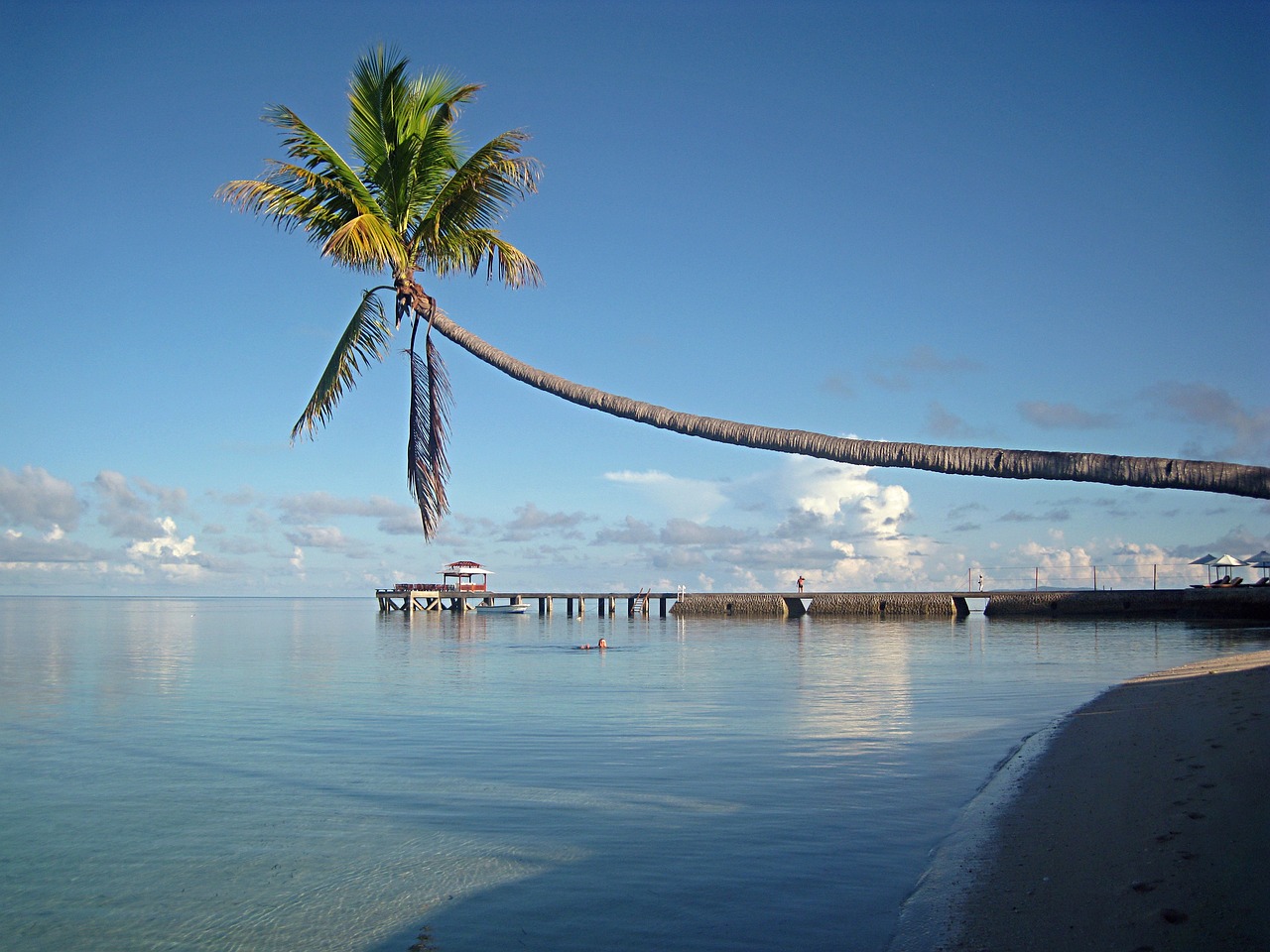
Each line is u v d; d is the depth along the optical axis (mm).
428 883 9117
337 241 10969
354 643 50219
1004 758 14719
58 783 13742
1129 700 19312
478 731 18375
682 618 82688
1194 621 68188
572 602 95875
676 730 18297
